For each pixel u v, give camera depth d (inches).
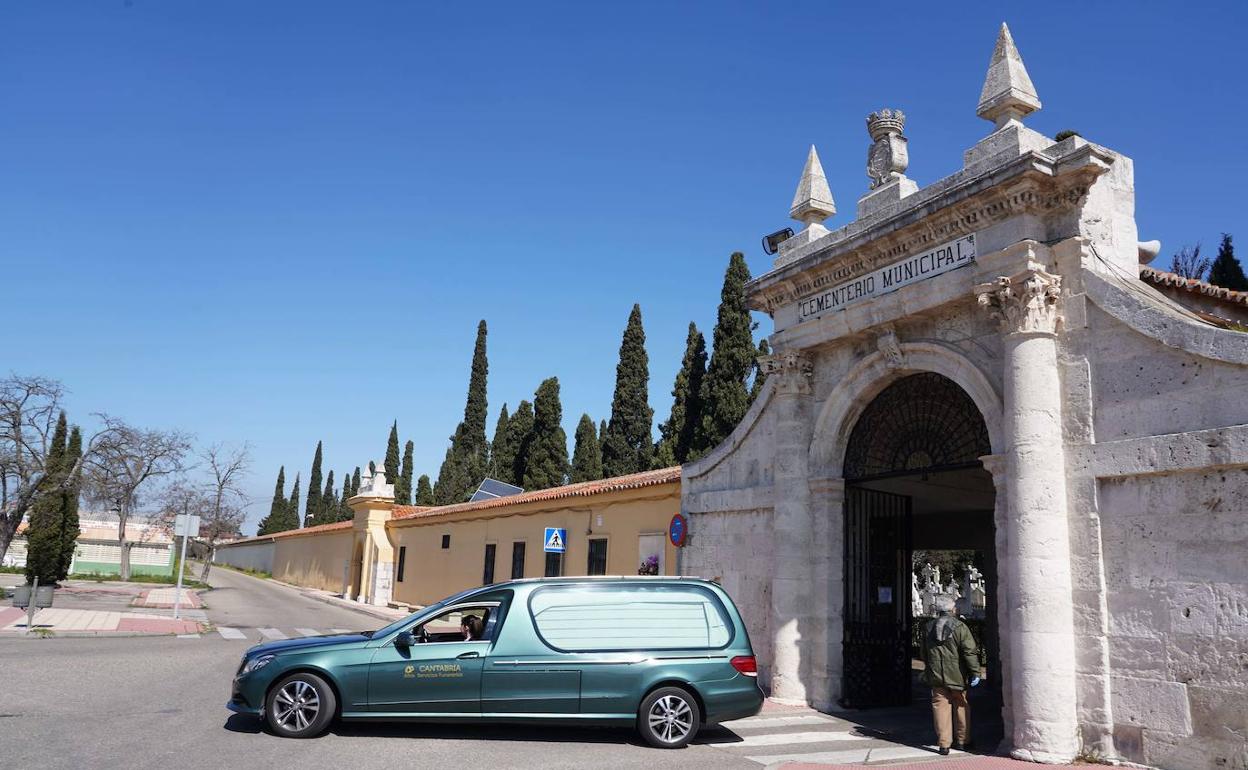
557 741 372.2
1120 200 410.3
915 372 474.0
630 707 370.6
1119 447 354.0
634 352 1599.4
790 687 500.7
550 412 1756.9
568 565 868.6
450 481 2078.0
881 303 468.8
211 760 307.4
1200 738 315.9
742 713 383.9
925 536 789.9
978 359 421.4
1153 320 350.3
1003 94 421.7
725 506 589.0
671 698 373.4
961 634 386.9
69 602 1146.0
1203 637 319.9
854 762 351.9
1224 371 327.3
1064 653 354.3
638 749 362.6
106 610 1040.2
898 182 486.6
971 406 445.4
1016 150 405.4
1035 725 351.9
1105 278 371.2
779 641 510.6
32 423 1419.8
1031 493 368.2
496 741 365.4
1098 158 374.0
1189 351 336.8
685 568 620.4
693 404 1272.1
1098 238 394.9
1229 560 316.8
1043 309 381.4
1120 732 339.6
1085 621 355.3
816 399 530.0
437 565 1227.2
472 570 1108.5
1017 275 386.0
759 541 559.5
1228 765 307.0
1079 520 363.9
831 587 503.8
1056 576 359.6
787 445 528.1
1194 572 326.3
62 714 382.3
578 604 385.4
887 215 483.2
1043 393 375.6
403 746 345.7
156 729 358.0
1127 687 339.9
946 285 428.1
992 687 682.8
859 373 498.3
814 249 535.5
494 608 386.9
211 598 1440.7
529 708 367.9
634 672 373.4
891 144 502.0
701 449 1178.6
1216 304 463.2
